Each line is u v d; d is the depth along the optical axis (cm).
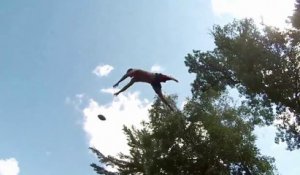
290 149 2938
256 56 2816
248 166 2895
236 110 2981
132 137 2812
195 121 2975
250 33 2892
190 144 2941
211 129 2836
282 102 2770
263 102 2962
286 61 2772
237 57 2936
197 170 2908
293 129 2912
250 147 2836
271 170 2914
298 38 2766
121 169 2762
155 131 3005
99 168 2759
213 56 3250
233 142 2831
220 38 3019
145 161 2733
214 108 2973
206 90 3247
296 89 2734
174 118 2973
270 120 2984
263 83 2800
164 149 2866
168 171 2848
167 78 912
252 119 3041
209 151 2869
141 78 913
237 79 3100
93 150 2795
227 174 2802
